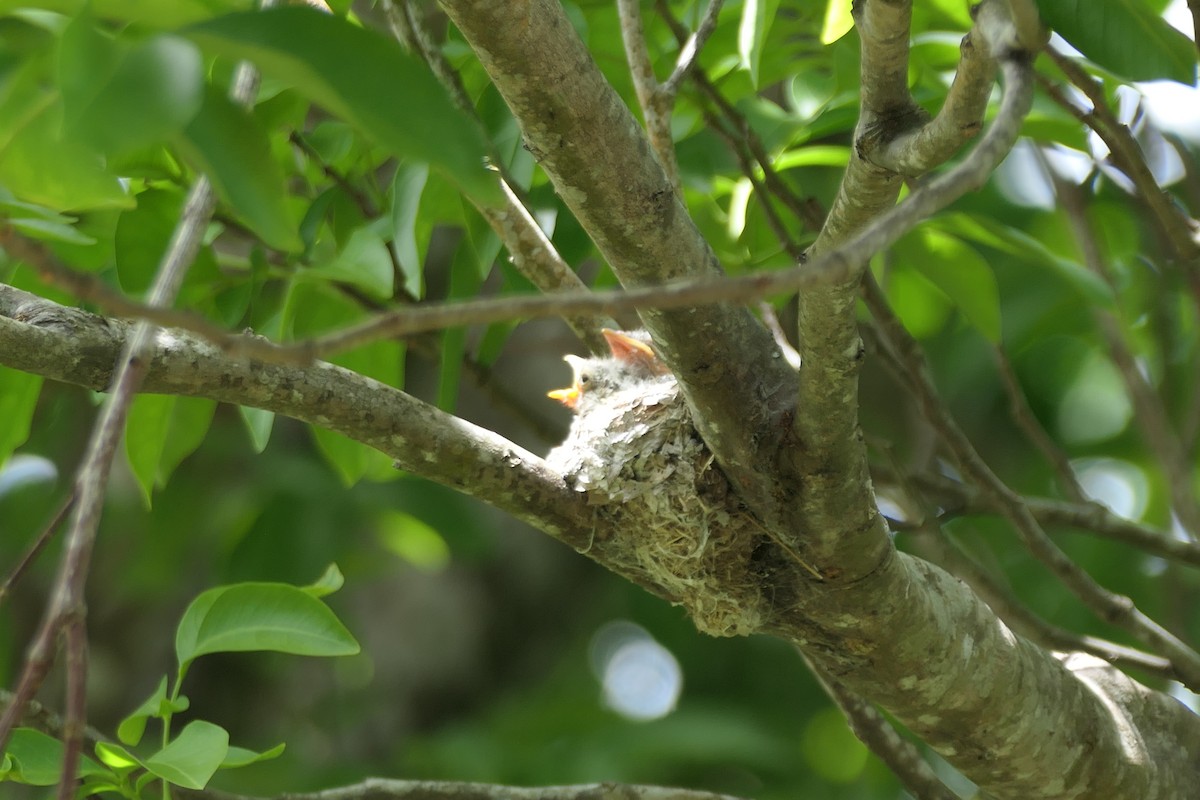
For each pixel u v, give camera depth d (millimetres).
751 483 5297
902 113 5188
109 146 4059
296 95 5363
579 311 4641
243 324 5473
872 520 5289
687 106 5477
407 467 5309
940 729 5344
